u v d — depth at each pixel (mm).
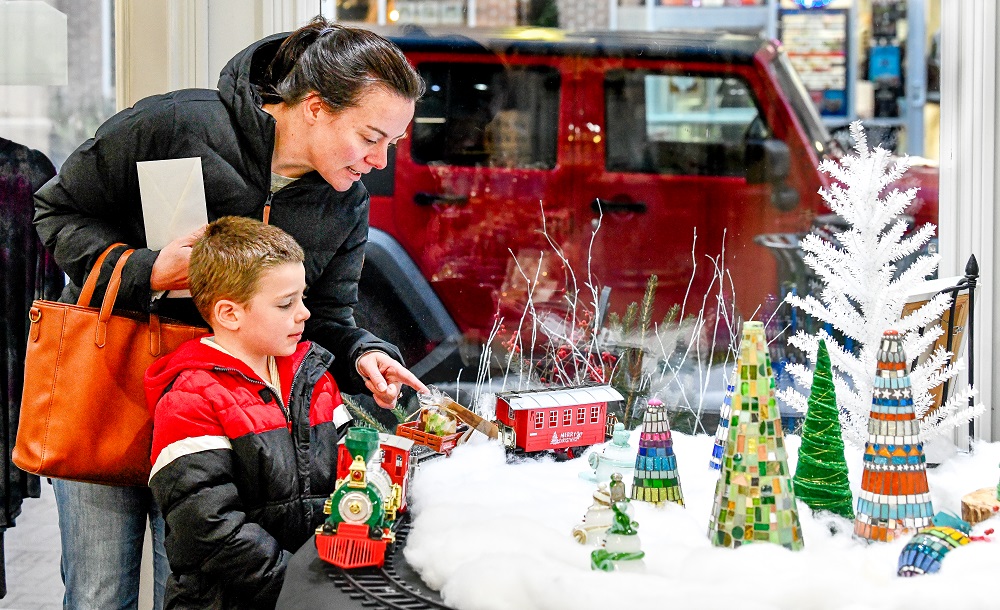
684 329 2637
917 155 2471
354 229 1688
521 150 2779
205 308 1399
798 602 964
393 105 1450
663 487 1298
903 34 2631
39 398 1436
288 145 1511
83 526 1582
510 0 2775
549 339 2580
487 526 1157
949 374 1496
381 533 1178
